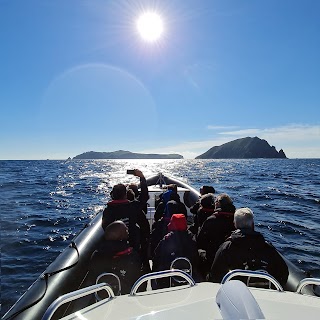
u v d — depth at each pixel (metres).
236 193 17.23
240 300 1.42
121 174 41.44
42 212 12.00
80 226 9.65
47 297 2.94
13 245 7.52
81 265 3.69
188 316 1.64
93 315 1.79
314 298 1.91
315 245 7.14
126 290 2.48
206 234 3.11
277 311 1.67
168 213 3.76
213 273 2.54
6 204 14.01
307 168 59.12
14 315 2.65
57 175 38.44
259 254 2.42
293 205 12.87
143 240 3.87
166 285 2.96
